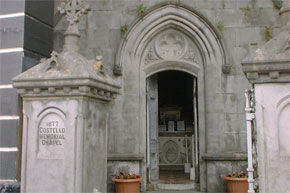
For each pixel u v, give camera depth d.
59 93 4.77
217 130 8.38
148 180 8.96
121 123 8.59
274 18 8.59
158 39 8.97
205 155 8.34
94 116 5.09
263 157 3.83
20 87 4.84
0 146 6.82
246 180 7.50
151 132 9.44
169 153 13.20
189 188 8.85
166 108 14.19
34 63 7.34
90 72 4.81
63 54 5.06
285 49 3.85
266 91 3.88
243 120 8.38
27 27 7.19
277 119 3.83
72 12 5.37
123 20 8.88
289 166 3.75
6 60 7.01
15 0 7.16
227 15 8.66
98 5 8.98
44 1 7.93
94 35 8.90
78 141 4.71
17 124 6.80
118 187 7.90
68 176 4.70
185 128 13.77
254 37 8.56
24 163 4.88
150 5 8.82
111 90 5.40
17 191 6.57
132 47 8.73
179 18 8.65
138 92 8.76
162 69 9.02
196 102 8.98
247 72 3.89
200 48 8.70
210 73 8.54
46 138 4.87
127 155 8.38
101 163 5.33
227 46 8.55
